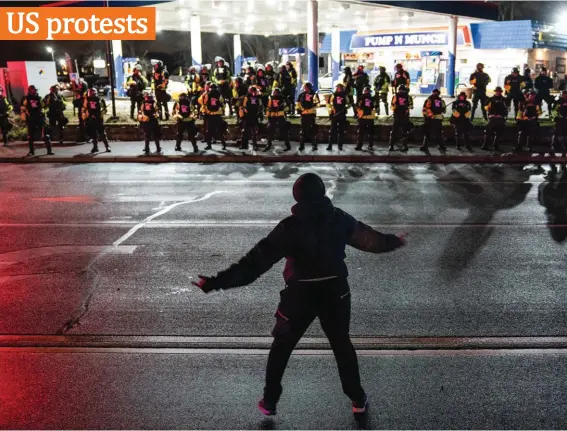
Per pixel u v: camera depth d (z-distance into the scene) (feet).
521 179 41.37
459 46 105.29
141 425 12.14
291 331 11.46
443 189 37.60
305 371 14.38
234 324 17.16
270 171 45.37
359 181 40.63
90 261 23.17
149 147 55.77
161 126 62.18
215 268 22.20
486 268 21.98
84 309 18.34
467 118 53.21
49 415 12.51
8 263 23.00
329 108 53.47
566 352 15.31
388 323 17.15
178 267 22.35
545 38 101.71
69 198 35.58
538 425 12.09
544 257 23.27
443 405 12.84
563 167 47.03
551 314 17.75
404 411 12.62
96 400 13.12
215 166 48.21
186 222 29.30
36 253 24.31
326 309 11.27
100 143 60.95
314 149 54.29
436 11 78.84
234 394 13.37
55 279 21.09
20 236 26.96
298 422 12.25
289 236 11.06
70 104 90.02
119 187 39.11
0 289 20.12
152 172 45.47
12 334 16.56
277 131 60.95
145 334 16.52
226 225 28.63
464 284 20.31
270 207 32.42
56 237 26.76
